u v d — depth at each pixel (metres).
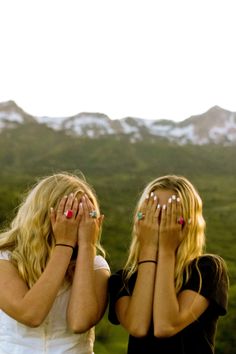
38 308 4.14
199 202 4.45
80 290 4.30
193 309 4.13
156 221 4.34
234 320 50.72
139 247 4.43
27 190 4.86
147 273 4.27
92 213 4.45
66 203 4.41
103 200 157.38
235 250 106.81
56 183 4.52
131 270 4.44
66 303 4.42
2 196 90.31
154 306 4.13
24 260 4.36
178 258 4.29
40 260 4.39
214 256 4.31
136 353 4.25
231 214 156.00
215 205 176.38
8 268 4.36
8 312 4.21
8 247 4.48
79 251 4.39
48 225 4.43
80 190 4.51
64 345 4.34
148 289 4.23
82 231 4.41
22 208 4.55
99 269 4.64
